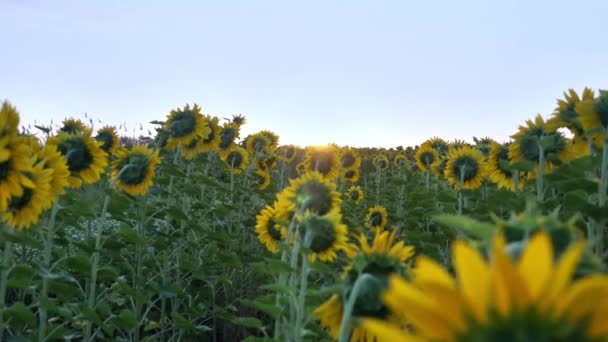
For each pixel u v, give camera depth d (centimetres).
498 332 85
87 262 501
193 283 733
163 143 881
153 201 772
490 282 87
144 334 664
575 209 368
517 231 138
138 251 635
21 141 321
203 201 841
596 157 428
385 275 259
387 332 88
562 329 84
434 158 1154
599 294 85
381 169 1636
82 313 473
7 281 444
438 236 691
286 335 365
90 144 543
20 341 455
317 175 463
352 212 1083
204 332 704
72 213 532
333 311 272
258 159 1112
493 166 703
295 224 428
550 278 86
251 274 793
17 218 385
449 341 87
